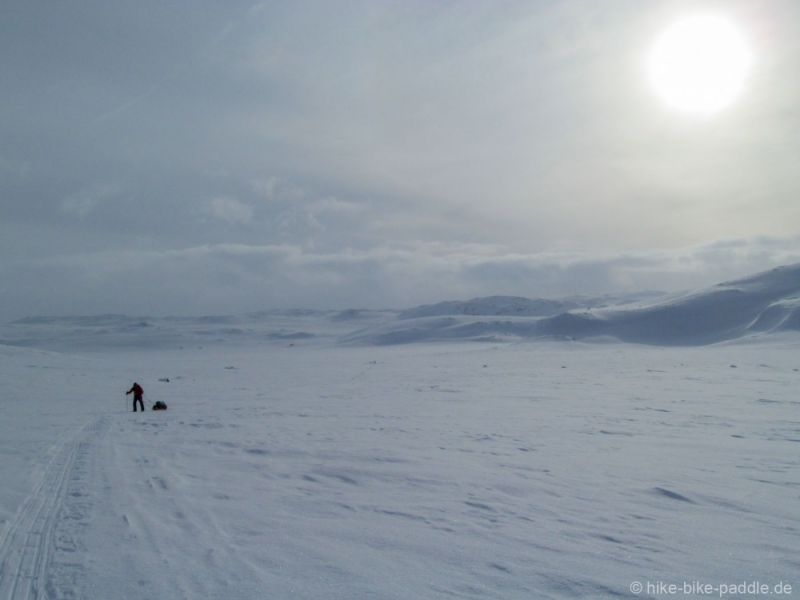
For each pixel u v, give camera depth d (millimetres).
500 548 6836
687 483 10250
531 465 11898
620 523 7871
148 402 28641
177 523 7883
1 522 7977
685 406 22391
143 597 5496
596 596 5465
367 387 36812
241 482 10453
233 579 5879
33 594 5664
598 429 17203
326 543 7023
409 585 5707
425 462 12258
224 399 30047
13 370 48594
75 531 7555
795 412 20109
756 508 8617
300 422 19609
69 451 13875
